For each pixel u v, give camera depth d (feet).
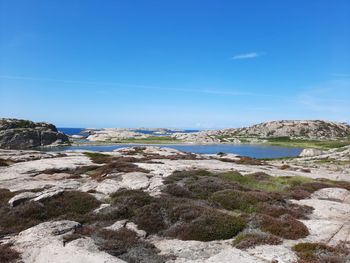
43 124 609.83
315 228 67.26
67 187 100.22
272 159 372.17
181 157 199.62
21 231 65.26
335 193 108.99
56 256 51.19
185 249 57.26
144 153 232.32
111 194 91.25
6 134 501.56
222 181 107.55
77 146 562.25
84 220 71.92
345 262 48.49
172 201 81.00
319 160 325.83
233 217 68.13
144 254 54.49
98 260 48.96
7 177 117.80
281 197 92.94
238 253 51.21
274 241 57.67
